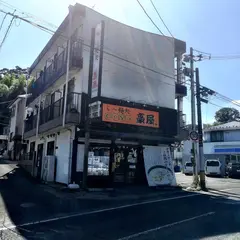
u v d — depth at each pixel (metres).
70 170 14.56
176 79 19.36
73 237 6.08
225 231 6.68
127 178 16.08
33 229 6.70
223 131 34.94
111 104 14.60
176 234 6.37
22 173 20.09
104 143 15.20
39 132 19.14
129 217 8.14
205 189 16.16
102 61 14.79
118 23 16.33
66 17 15.77
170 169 16.70
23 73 52.09
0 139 50.47
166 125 16.95
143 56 17.14
